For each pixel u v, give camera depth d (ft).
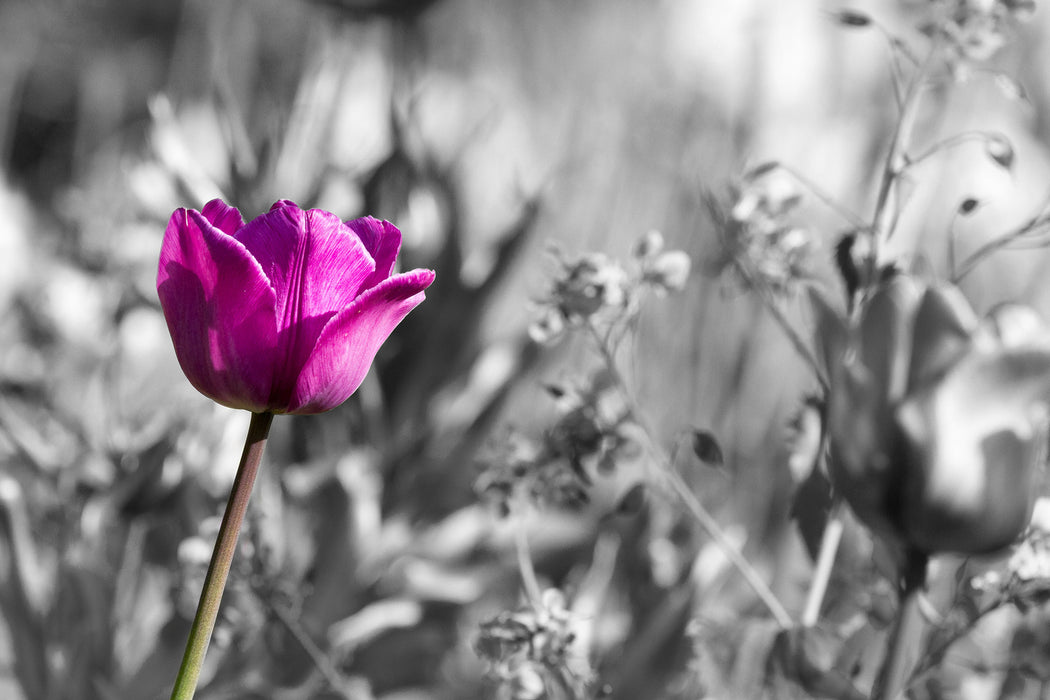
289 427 6.56
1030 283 6.95
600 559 5.85
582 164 7.86
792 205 4.34
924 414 3.82
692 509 4.24
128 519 5.28
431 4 7.75
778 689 4.33
